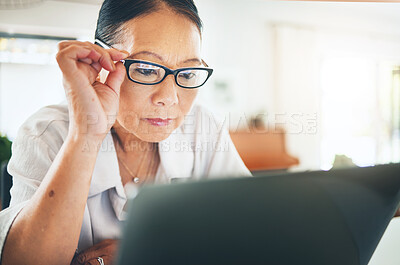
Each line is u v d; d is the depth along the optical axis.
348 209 0.38
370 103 4.33
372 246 0.43
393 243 0.74
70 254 0.53
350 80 4.14
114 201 0.74
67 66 0.51
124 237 0.31
